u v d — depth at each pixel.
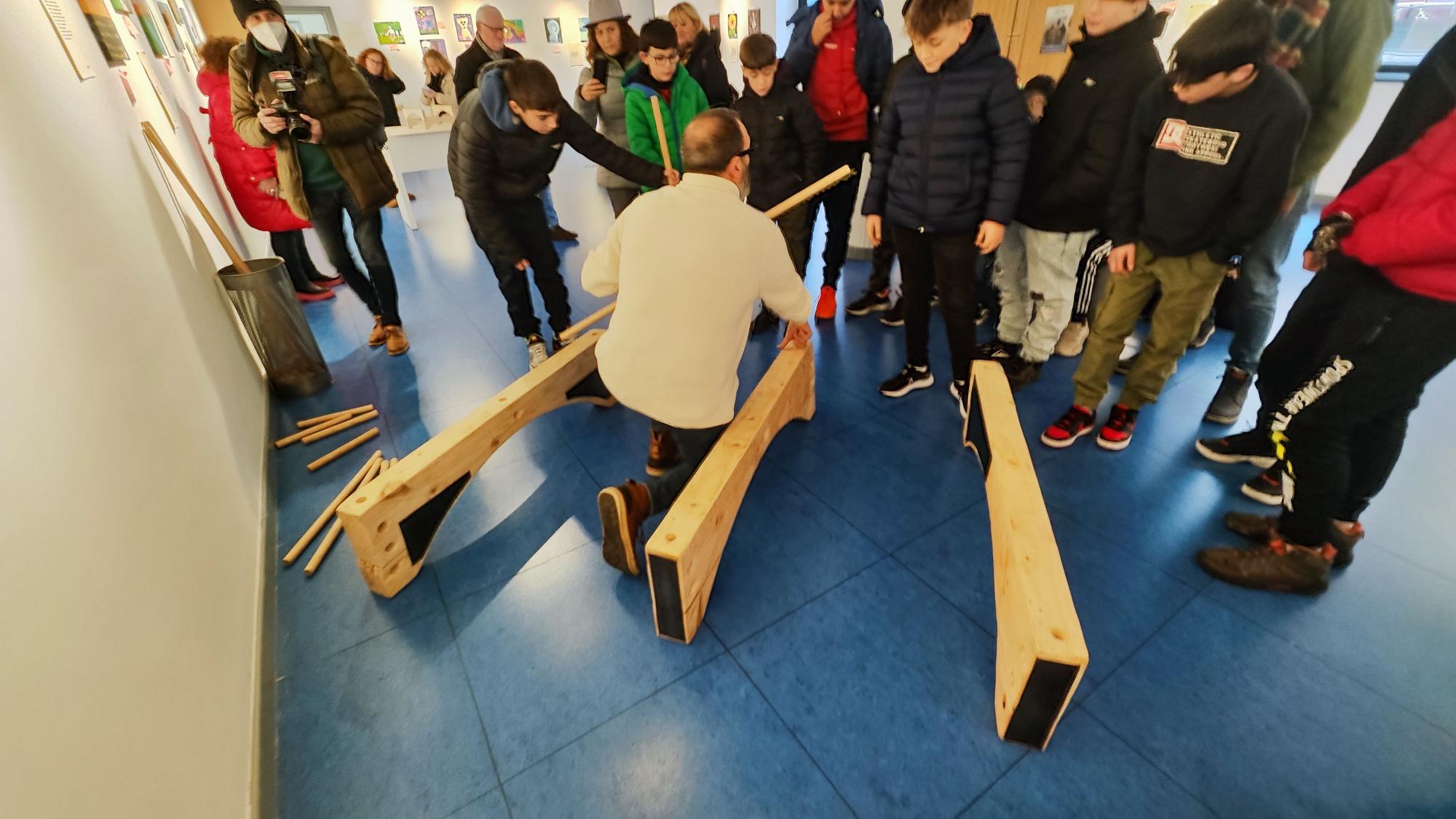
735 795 1.19
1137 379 2.03
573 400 2.31
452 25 7.55
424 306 3.48
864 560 1.72
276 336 2.48
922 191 2.03
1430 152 1.10
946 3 1.67
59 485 0.88
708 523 1.45
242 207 3.15
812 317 3.19
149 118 2.32
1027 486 1.50
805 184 2.65
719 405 1.62
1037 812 1.15
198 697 1.11
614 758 1.26
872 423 2.33
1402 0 3.97
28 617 0.73
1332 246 1.31
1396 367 1.22
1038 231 2.19
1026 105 2.02
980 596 1.60
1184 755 1.23
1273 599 1.54
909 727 1.30
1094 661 1.42
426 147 4.89
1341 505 1.43
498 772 1.24
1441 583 1.56
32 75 1.35
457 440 1.75
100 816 0.76
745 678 1.41
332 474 2.13
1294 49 1.71
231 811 1.09
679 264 1.45
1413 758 1.21
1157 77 1.77
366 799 1.21
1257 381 1.63
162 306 1.65
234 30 5.56
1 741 0.63
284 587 1.69
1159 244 1.76
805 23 2.75
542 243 2.57
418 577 1.71
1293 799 1.15
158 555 1.13
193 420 1.55
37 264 1.05
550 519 1.91
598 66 3.11
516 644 1.51
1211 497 1.88
